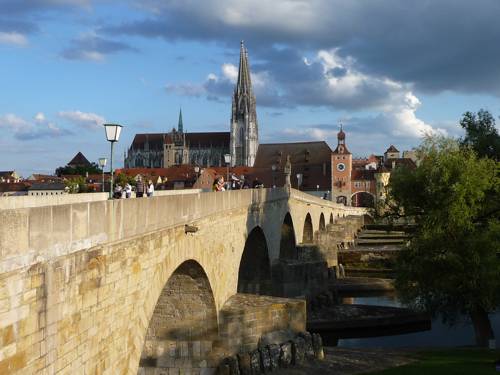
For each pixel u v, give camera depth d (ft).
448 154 177.88
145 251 78.23
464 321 222.89
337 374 131.64
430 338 202.69
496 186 168.86
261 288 205.98
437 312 178.91
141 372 122.62
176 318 122.72
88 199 112.47
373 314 219.20
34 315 49.55
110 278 66.44
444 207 164.86
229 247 136.87
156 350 122.93
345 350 157.07
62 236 54.49
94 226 61.82
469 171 166.40
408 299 172.96
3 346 45.11
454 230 163.84
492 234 157.69
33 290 49.29
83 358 59.62
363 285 282.97
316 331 208.95
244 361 125.29
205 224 112.88
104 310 64.90
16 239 46.47
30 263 48.70
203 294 120.06
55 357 53.47
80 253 58.59
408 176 181.47
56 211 53.21
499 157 202.18
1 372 44.88
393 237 428.97
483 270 152.35
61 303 54.54
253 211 168.96
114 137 80.64
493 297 155.84
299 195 278.87
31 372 49.19
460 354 147.64
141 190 130.82
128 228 71.87
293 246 264.72
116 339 68.49
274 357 132.36
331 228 397.80
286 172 299.99
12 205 83.56
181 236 95.86
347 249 346.74
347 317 214.07
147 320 79.25
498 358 134.62
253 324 132.16
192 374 121.80
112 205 66.64
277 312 137.80
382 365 139.23
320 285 232.12
